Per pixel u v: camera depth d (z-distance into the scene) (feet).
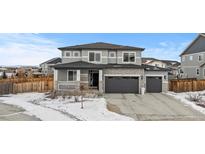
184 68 147.74
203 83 100.99
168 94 84.33
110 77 86.38
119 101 65.41
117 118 43.14
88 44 100.17
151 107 56.08
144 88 85.61
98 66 84.23
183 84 96.22
